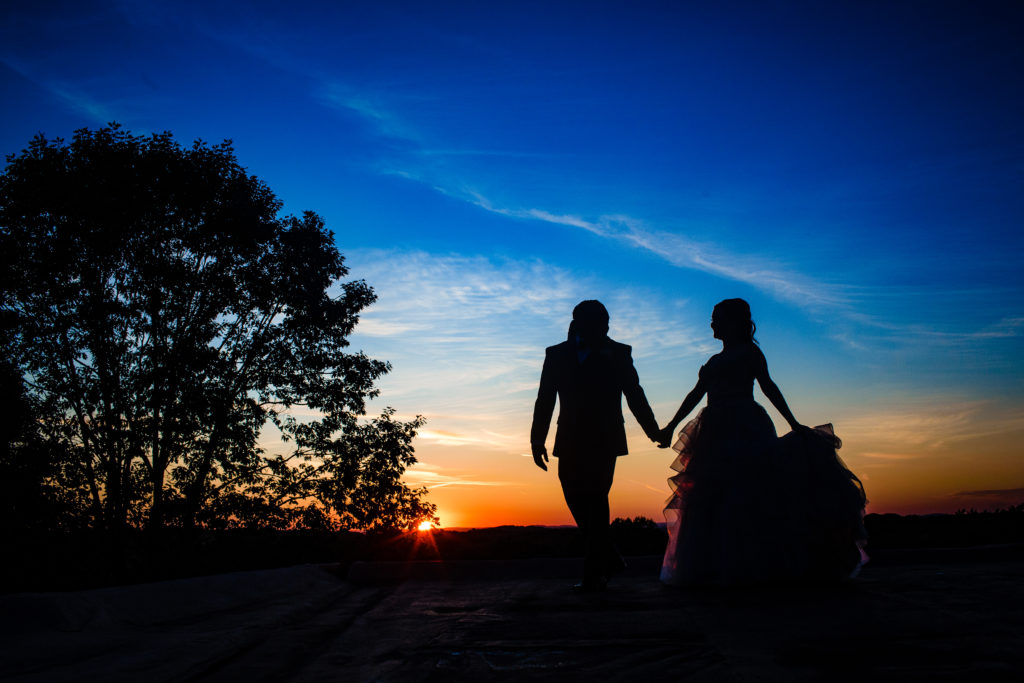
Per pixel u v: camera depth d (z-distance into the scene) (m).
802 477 4.30
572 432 4.43
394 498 18.84
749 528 4.26
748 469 4.40
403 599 4.01
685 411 4.86
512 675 2.00
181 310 17.59
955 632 2.35
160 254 17.58
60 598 2.70
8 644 2.29
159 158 17.34
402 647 2.45
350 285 20.02
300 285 18.73
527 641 2.50
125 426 16.81
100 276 17.36
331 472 18.78
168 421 16.59
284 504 18.09
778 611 3.04
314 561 6.50
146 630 2.70
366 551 6.55
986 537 5.96
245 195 18.16
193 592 3.41
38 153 17.27
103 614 2.75
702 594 3.88
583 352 4.55
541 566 5.19
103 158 17.11
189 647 2.32
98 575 15.99
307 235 19.14
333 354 19.56
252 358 18.69
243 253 18.44
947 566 4.80
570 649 2.33
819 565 4.13
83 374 16.81
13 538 15.75
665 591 4.15
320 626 2.97
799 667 1.95
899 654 2.05
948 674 1.81
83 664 2.05
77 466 16.50
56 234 17.00
